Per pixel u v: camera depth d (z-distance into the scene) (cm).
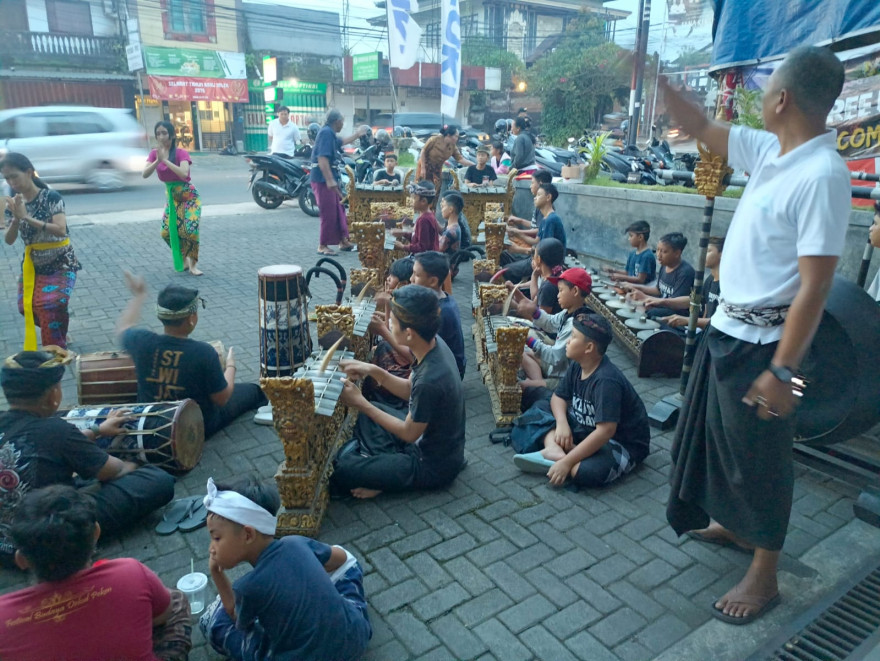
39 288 484
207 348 374
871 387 308
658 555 299
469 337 593
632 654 242
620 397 346
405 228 750
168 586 276
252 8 2628
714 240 462
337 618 208
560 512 332
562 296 420
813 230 196
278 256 882
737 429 231
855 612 260
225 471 366
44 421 278
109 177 1507
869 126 559
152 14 2384
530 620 259
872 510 317
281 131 1273
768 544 240
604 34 2472
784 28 434
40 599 180
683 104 233
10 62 2139
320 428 321
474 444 402
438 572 286
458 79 1283
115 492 300
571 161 1323
